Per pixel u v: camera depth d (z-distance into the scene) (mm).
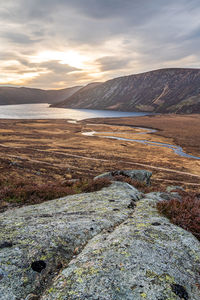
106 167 69875
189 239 5086
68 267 3867
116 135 172000
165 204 7316
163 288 3238
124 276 3484
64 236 4965
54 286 3367
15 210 7738
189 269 3941
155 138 156500
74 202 8648
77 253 4496
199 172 71438
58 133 177625
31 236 4820
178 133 174875
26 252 4168
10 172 39219
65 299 3047
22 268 3723
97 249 4418
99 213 6930
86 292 3145
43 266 3885
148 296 3049
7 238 4652
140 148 118125
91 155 94438
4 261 3816
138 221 6129
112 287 3221
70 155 92312
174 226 5816
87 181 13906
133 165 77188
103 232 5445
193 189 50062
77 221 5996
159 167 76500
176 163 84188
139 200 9422
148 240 4801
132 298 3004
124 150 110688
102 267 3734
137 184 15352
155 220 6227
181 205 7000
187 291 3275
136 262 3881
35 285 3453
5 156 71625
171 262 4031
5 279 3420
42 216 6520
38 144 121438
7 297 3094
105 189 11844
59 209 7527
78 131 196000
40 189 10797
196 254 4492
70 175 48375
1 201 9414
